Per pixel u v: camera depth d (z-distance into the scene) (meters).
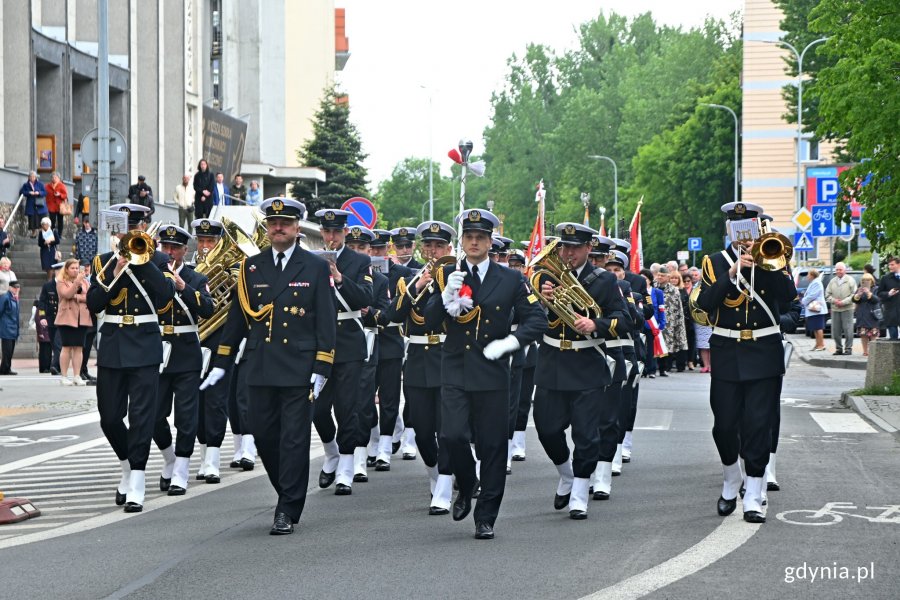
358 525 9.55
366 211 23.61
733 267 9.54
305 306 9.39
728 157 69.88
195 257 12.88
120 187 21.78
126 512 10.37
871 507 10.01
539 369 10.18
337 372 11.55
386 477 12.50
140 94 41.28
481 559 8.18
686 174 71.12
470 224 9.12
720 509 9.78
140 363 10.55
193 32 47.44
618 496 10.85
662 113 89.38
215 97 65.69
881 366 19.80
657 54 104.00
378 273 12.79
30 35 32.28
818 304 32.88
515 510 10.20
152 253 10.40
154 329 10.71
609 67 100.88
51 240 28.98
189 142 46.50
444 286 9.26
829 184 30.77
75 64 36.31
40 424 16.62
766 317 9.60
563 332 10.12
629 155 90.81
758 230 9.60
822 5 19.70
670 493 10.95
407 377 10.88
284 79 68.00
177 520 9.90
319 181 62.91
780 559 8.09
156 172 41.84
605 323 9.89
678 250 75.44
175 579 7.70
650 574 7.68
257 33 66.69
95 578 7.78
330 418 11.59
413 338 10.88
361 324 11.89
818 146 65.88
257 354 9.37
